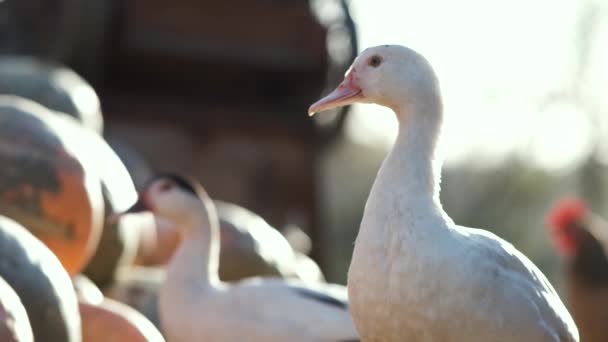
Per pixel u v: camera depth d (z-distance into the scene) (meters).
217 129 16.97
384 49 6.83
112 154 10.39
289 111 17.17
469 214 31.52
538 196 32.03
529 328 6.21
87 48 16.11
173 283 9.29
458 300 6.12
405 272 6.22
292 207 17.08
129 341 8.03
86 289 9.27
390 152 6.66
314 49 16.91
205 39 16.66
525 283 6.29
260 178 17.02
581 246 16.78
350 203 31.30
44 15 16.31
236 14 16.77
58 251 8.61
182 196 9.70
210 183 16.86
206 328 9.02
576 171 32.59
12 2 16.47
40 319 6.48
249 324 8.83
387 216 6.40
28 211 8.49
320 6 17.05
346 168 31.75
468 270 6.14
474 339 6.15
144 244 11.77
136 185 13.02
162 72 16.86
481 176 32.19
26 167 8.52
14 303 5.86
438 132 6.70
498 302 6.14
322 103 6.87
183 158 16.81
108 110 16.61
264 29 16.88
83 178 8.69
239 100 17.17
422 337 6.22
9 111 8.72
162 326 9.41
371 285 6.32
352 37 16.95
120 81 16.81
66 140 8.78
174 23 16.58
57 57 16.14
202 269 9.40
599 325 16.58
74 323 6.75
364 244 6.39
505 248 6.38
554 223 17.12
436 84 6.73
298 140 17.17
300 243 15.67
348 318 8.62
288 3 16.81
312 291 8.93
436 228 6.30
